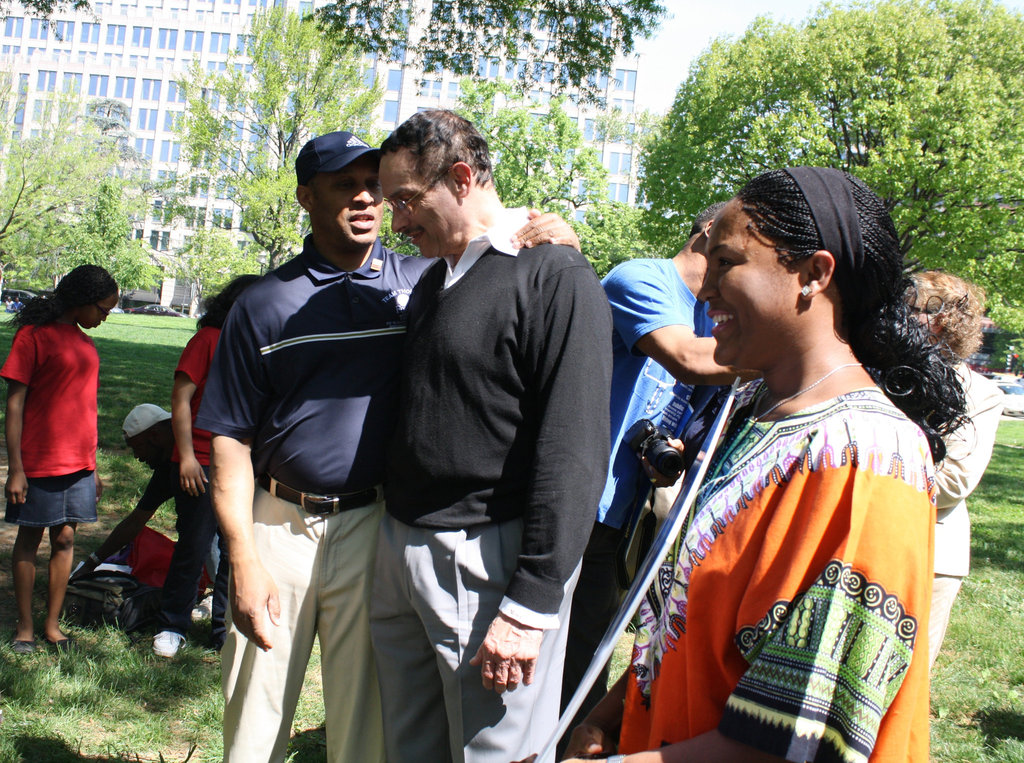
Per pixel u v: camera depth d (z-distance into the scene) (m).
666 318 2.57
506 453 2.08
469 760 2.12
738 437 1.33
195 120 33.72
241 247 41.88
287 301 2.41
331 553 2.45
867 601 1.06
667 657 1.31
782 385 1.29
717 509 1.25
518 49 14.24
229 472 2.42
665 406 2.77
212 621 4.44
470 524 2.10
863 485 1.11
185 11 92.25
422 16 16.09
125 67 90.12
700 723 1.22
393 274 2.57
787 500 1.16
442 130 2.11
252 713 2.45
